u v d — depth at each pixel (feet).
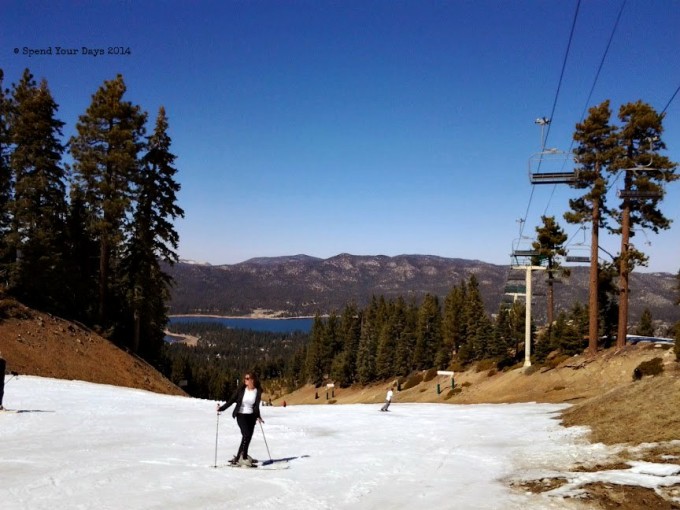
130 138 127.85
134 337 132.87
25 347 102.89
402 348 313.53
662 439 38.06
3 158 128.26
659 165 108.27
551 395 108.37
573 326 138.62
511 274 176.96
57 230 133.49
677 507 24.16
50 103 132.36
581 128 115.55
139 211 128.88
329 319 421.59
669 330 188.55
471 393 150.61
